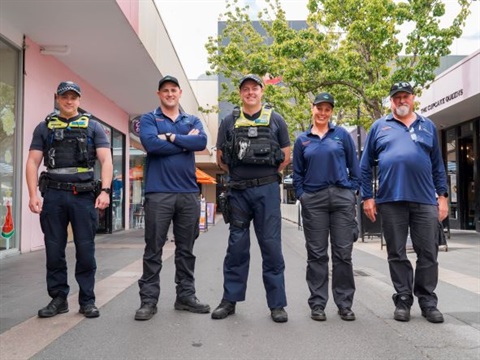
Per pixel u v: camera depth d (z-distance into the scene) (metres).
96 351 3.46
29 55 9.76
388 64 16.80
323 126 4.60
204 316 4.42
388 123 4.55
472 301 5.12
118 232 16.02
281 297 4.30
